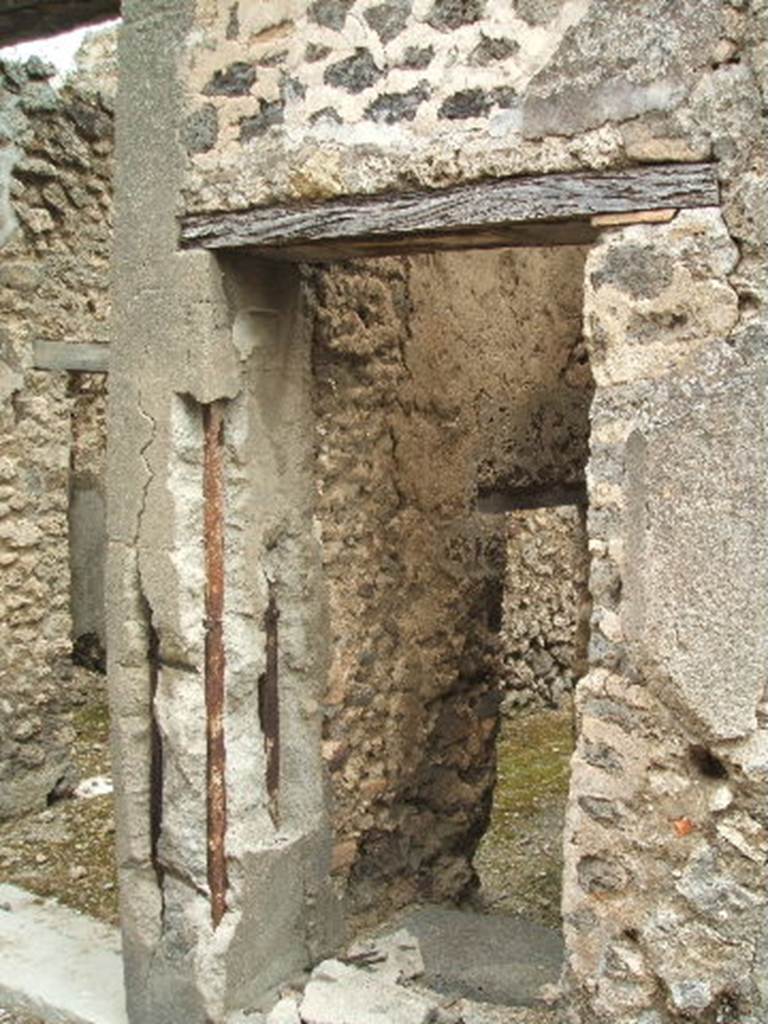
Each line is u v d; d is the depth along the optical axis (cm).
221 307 354
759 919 280
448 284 457
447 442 463
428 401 449
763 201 268
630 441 288
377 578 428
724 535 275
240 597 375
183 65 348
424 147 308
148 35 354
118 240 367
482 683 497
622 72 280
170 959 376
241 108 338
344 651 412
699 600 279
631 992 299
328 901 409
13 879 538
